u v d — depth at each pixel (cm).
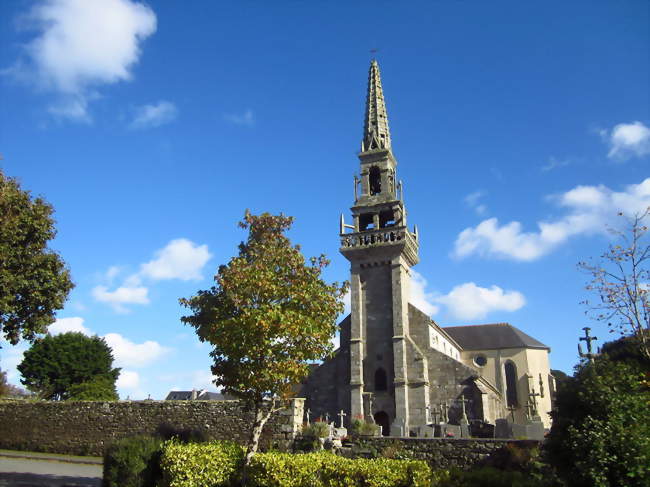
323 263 2403
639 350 2244
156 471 2050
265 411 2800
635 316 2228
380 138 5412
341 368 4800
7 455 3077
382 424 4481
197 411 3030
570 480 1684
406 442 2606
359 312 4816
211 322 2273
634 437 1573
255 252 2414
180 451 1959
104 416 3216
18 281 2372
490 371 6625
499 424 3262
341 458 1966
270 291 2181
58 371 6266
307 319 2170
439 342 5359
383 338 4722
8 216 2395
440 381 4556
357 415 4438
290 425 2778
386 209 5084
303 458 1903
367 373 4662
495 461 2350
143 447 2095
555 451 1794
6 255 2339
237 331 2084
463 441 2472
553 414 1889
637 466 1519
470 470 2209
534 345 6788
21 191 2527
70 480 2386
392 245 4828
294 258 2319
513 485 1834
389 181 5247
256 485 1864
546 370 6662
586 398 1756
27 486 2197
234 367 2147
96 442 3166
